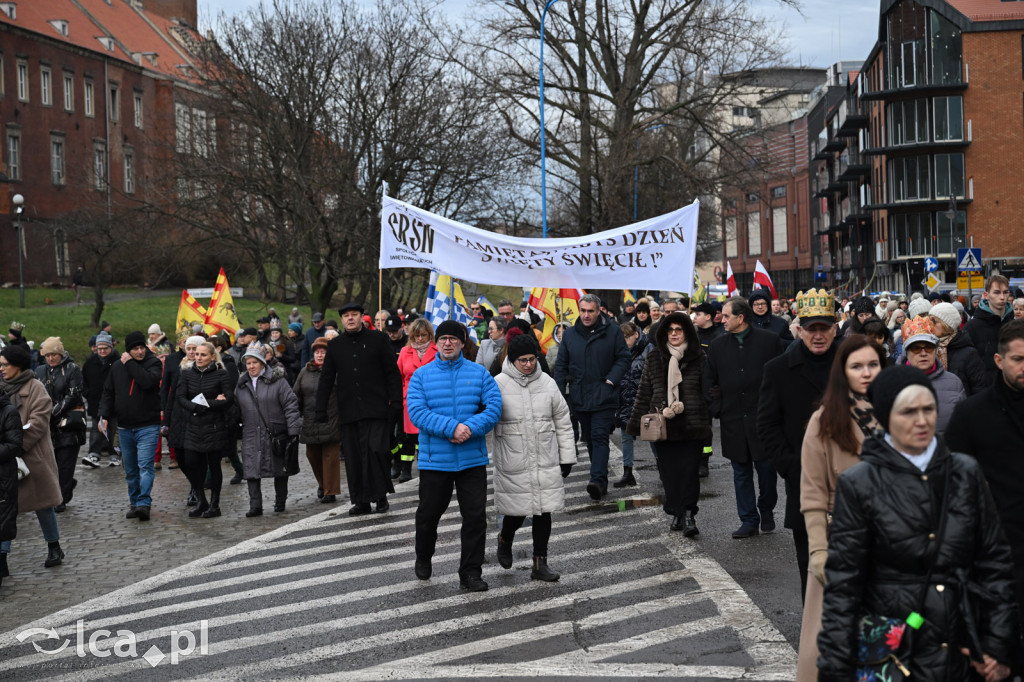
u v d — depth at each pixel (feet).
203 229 133.69
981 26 195.93
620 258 44.16
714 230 192.34
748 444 31.91
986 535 12.82
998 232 198.49
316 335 72.28
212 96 130.52
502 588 27.37
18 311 167.32
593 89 123.34
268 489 48.19
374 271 126.72
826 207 295.48
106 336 57.00
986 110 197.77
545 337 62.75
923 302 33.65
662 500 39.17
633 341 46.70
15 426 29.58
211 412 40.40
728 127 131.75
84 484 51.19
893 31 201.46
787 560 29.04
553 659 21.34
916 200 200.34
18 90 229.25
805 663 15.88
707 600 25.29
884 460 12.83
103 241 157.58
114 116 261.24
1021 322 16.90
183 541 36.27
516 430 27.89
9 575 31.91
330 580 29.22
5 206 222.48
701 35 115.75
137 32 281.74
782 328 43.14
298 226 126.21
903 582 12.63
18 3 240.32
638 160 122.01
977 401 17.51
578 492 42.34
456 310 65.51
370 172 123.95
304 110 123.95
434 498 28.04
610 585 27.17
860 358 16.60
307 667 21.59
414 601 26.50
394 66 124.67
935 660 12.44
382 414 39.40
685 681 19.70
